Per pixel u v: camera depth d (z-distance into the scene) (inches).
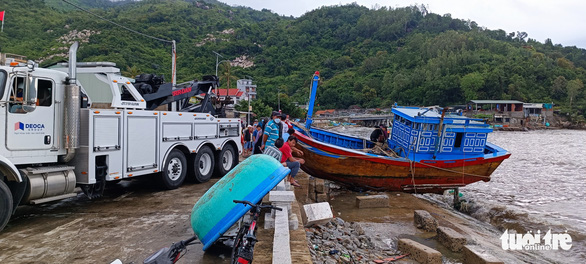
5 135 243.9
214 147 447.5
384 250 308.8
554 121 4579.2
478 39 6850.4
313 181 453.7
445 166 515.5
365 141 606.5
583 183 798.5
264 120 556.1
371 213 441.4
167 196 358.0
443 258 299.6
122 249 219.8
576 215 511.2
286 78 6072.8
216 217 200.1
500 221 461.7
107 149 299.7
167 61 3201.3
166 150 369.1
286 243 171.5
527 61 5846.5
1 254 209.8
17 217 285.6
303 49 7770.7
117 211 304.5
